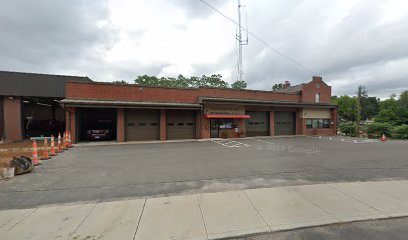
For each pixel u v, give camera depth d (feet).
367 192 17.84
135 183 20.84
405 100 165.37
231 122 69.51
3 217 13.58
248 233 11.73
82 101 52.49
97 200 16.48
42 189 19.10
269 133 75.97
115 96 58.03
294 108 80.94
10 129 61.00
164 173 24.62
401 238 11.44
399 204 15.52
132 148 46.09
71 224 12.64
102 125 66.18
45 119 87.20
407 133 80.28
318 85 90.02
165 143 55.47
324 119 86.69
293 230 12.17
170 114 63.10
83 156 36.14
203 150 42.86
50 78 64.80
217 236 11.46
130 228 12.14
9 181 21.47
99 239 11.06
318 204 15.42
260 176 23.08
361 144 54.75
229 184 20.29
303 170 25.73
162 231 11.84
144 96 60.85
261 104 71.05
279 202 15.75
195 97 66.74
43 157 33.40
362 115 225.15
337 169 26.21
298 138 70.03
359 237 11.53
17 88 61.00
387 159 33.04
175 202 15.85
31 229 12.07
